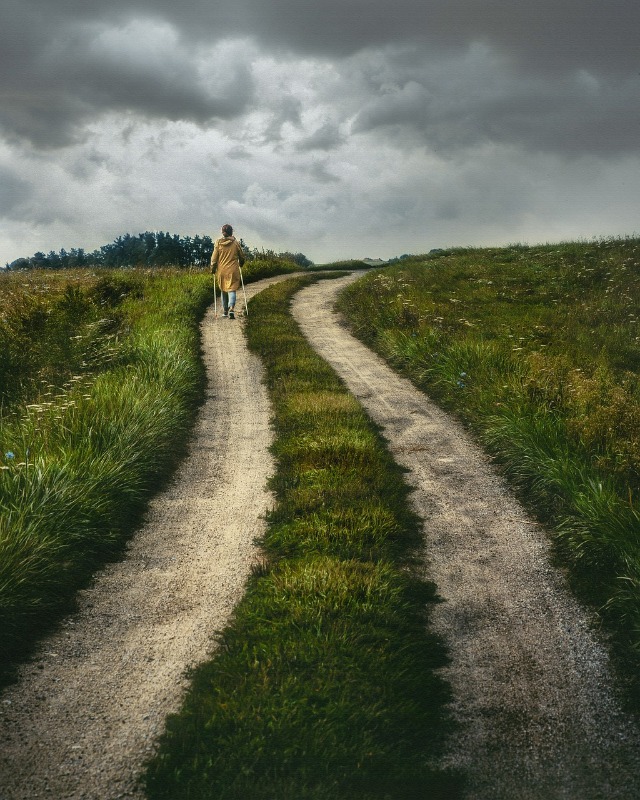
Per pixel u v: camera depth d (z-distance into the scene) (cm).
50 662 402
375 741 321
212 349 1359
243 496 672
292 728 322
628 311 1617
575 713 359
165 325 1395
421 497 668
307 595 446
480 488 693
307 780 294
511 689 379
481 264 2388
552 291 1881
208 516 626
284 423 889
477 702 366
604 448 671
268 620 422
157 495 678
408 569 518
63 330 1135
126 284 1955
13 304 1388
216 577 507
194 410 979
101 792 296
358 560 511
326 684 352
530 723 350
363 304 1761
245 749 308
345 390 1057
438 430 889
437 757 321
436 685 376
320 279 2583
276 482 693
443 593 486
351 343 1454
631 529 511
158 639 426
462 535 584
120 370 1034
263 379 1152
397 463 762
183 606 467
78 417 740
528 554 548
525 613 461
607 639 429
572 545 536
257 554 543
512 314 1617
